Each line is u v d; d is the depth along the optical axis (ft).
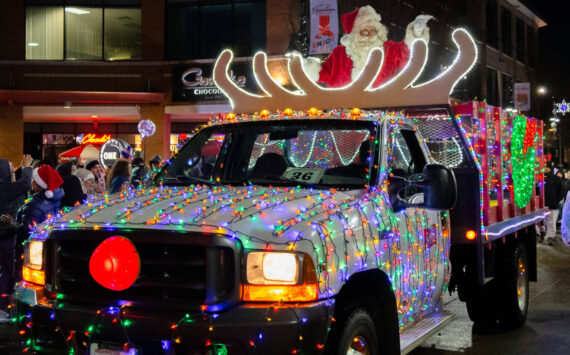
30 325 13.85
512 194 24.98
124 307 12.75
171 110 88.28
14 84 88.53
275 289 12.38
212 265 12.31
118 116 90.58
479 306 25.02
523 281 25.91
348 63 24.64
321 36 74.49
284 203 13.93
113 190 31.09
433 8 100.27
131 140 94.22
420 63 19.10
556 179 53.31
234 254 12.31
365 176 16.42
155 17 88.33
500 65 129.18
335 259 13.26
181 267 12.58
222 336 12.04
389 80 20.98
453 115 20.25
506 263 24.57
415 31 27.22
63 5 88.94
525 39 147.54
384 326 15.85
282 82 82.79
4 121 88.22
